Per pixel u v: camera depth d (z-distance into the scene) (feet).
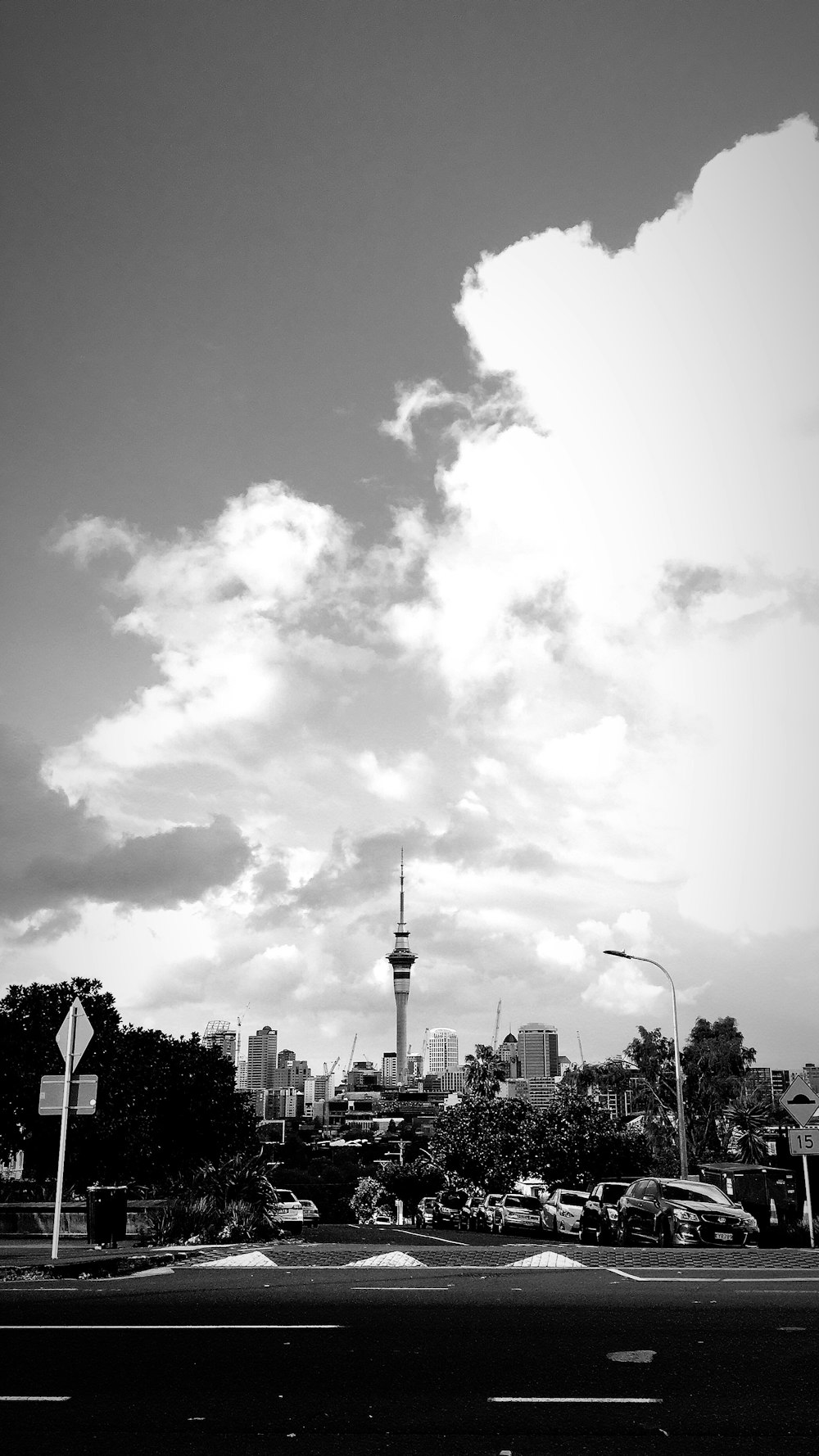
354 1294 39.06
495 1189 205.98
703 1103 249.75
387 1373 26.07
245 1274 46.52
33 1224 84.99
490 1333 30.76
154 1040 163.02
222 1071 168.04
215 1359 27.71
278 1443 20.61
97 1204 62.28
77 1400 23.88
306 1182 238.68
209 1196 72.13
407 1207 228.43
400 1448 20.22
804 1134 80.18
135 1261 51.47
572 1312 34.40
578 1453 19.84
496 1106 217.36
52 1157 150.51
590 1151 206.90
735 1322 32.37
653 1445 20.27
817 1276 45.06
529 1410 22.75
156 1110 154.51
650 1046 256.32
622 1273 46.44
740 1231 69.51
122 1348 29.17
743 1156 230.27
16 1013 154.92
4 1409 23.26
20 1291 40.93
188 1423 22.04
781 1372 25.89
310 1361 27.43
